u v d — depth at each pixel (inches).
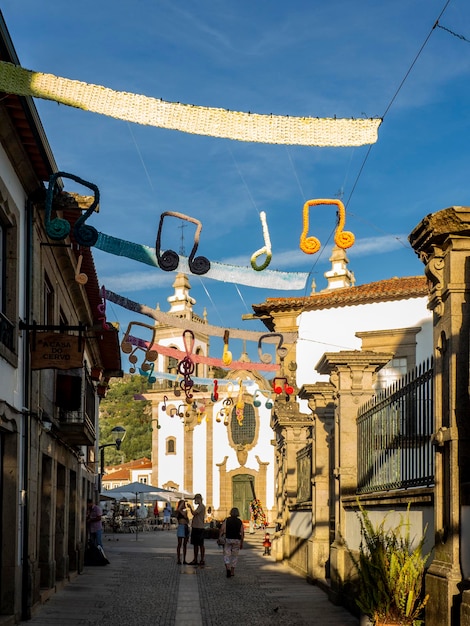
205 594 628.1
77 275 448.1
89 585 700.0
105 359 1147.9
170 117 262.1
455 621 309.6
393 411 444.8
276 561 962.1
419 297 1126.4
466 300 328.5
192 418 2485.2
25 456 502.9
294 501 914.7
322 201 319.0
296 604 563.2
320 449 694.5
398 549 366.6
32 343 512.7
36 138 465.1
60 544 709.9
